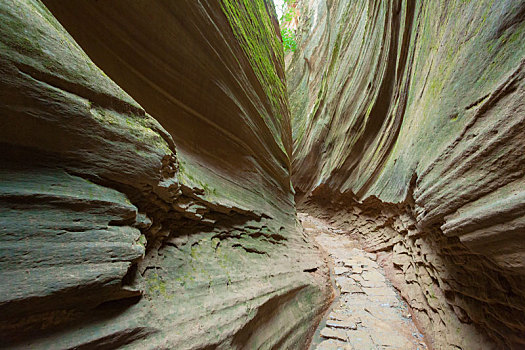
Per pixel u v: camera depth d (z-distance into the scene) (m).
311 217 16.88
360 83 12.11
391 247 9.13
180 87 3.30
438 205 4.06
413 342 4.88
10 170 1.33
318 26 23.00
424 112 5.47
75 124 1.56
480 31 3.54
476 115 3.21
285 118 9.23
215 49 3.72
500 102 2.78
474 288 3.75
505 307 3.14
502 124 2.64
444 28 4.95
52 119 1.44
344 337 4.79
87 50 2.22
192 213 3.05
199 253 3.09
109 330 1.60
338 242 11.97
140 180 2.08
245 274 3.56
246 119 4.95
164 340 1.88
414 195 5.38
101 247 1.61
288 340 3.85
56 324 1.39
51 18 1.55
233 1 4.77
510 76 2.63
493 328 3.33
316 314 5.30
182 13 3.00
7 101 1.25
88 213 1.62
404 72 8.08
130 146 1.94
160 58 2.95
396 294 7.08
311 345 4.54
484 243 2.85
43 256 1.33
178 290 2.42
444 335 4.37
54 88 1.44
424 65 6.10
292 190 9.23
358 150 11.96
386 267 8.65
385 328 5.30
